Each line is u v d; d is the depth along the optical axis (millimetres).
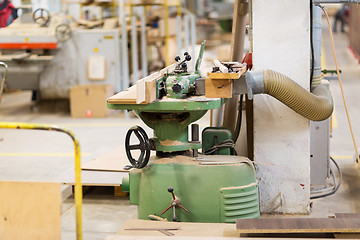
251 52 5832
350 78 15758
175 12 13750
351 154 8375
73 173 6973
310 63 5762
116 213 6152
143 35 12086
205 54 15125
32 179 7406
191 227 4754
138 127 5023
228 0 15398
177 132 5203
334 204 6168
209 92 4883
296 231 4398
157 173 5133
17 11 12344
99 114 11992
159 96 5129
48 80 11984
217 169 5062
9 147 9531
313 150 6562
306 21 5535
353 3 5309
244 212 5102
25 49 11508
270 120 5738
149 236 4508
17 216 4027
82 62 11953
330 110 5410
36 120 11812
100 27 12344
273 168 5809
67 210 6277
